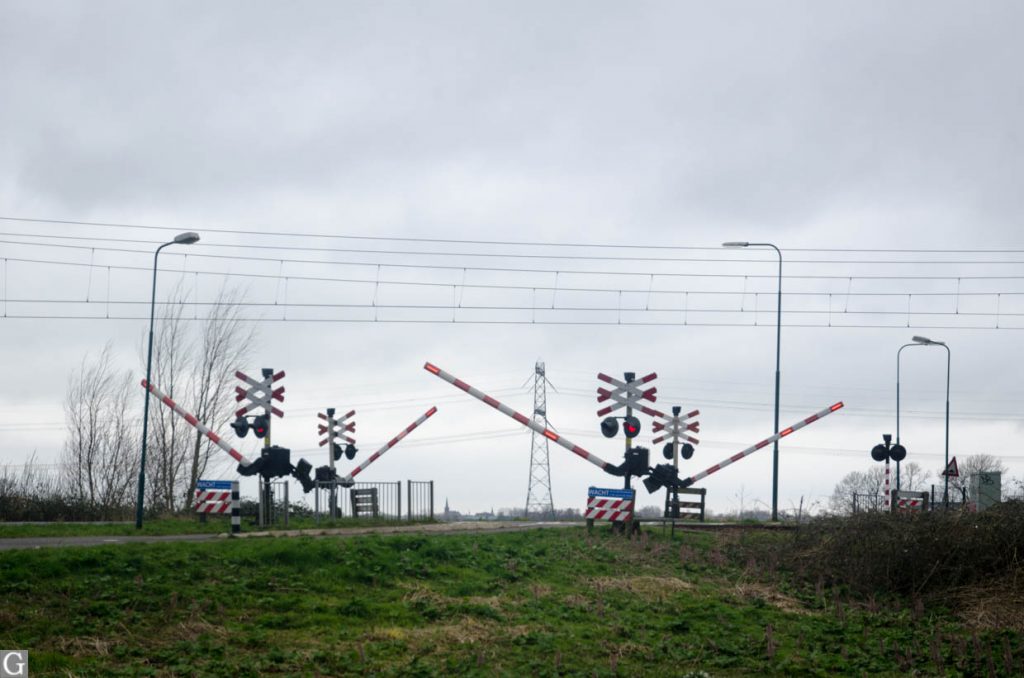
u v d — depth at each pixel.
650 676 15.42
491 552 23.42
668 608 20.03
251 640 15.69
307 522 33.66
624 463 29.16
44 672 13.67
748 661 16.64
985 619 20.34
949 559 22.69
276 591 18.41
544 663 15.49
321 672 14.47
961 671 16.67
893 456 39.47
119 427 49.00
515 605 19.12
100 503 40.97
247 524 32.31
